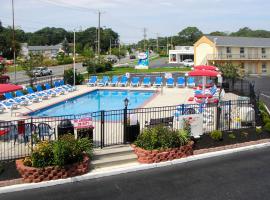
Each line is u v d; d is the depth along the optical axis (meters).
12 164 13.13
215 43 68.25
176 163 14.80
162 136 15.06
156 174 13.56
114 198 11.38
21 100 28.42
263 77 61.62
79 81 43.53
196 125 17.00
